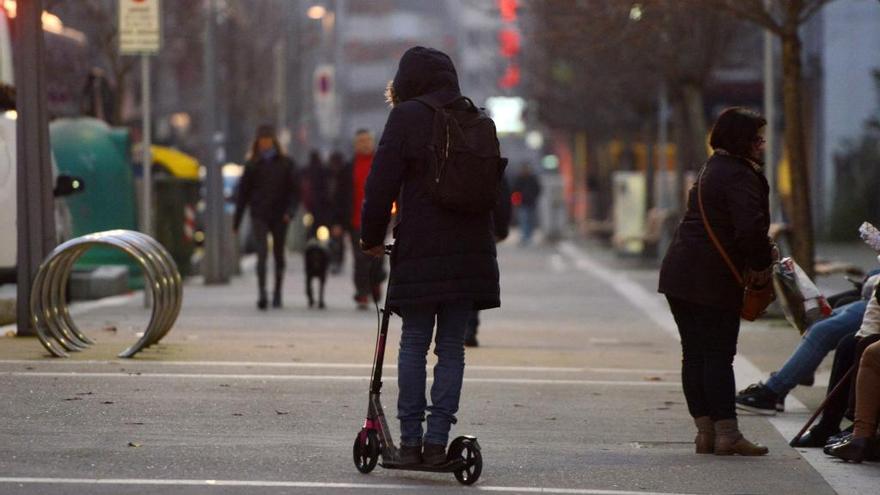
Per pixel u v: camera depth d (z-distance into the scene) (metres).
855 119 126.69
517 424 32.34
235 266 89.25
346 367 40.75
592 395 37.06
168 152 82.94
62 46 80.75
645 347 49.56
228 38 152.75
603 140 148.38
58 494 23.62
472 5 112.75
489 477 26.12
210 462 26.72
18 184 46.00
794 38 57.81
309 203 100.81
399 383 25.83
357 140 63.84
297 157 147.38
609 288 81.00
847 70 126.88
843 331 33.84
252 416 31.98
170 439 28.95
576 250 134.50
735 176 28.95
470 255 25.38
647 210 120.81
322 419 31.86
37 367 38.91
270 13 165.88
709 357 29.33
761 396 34.31
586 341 51.41
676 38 82.06
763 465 28.11
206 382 36.94
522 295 75.50
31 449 27.52
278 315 59.66
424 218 25.27
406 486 25.03
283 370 39.75
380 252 25.73
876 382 28.48
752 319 29.36
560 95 133.88
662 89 108.88
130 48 62.44
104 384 36.06
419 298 25.20
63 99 81.00
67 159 73.25
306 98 170.50
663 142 111.50
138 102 139.00
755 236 28.61
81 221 73.25
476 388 37.81
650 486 25.81
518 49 169.25
